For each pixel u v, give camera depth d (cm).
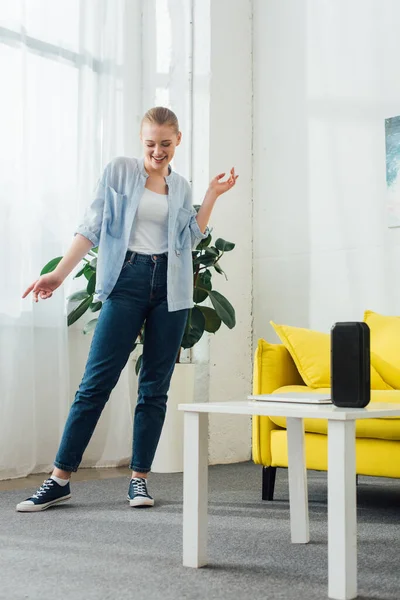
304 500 191
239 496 271
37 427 344
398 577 158
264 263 407
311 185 389
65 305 358
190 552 166
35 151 347
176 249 248
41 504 237
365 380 155
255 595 143
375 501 265
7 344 327
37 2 352
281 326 278
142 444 251
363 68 373
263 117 412
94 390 242
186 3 402
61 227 355
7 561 170
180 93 402
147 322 251
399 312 351
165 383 254
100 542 190
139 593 144
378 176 363
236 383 397
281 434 259
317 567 166
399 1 361
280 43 407
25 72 339
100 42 384
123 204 244
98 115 380
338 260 375
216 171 393
